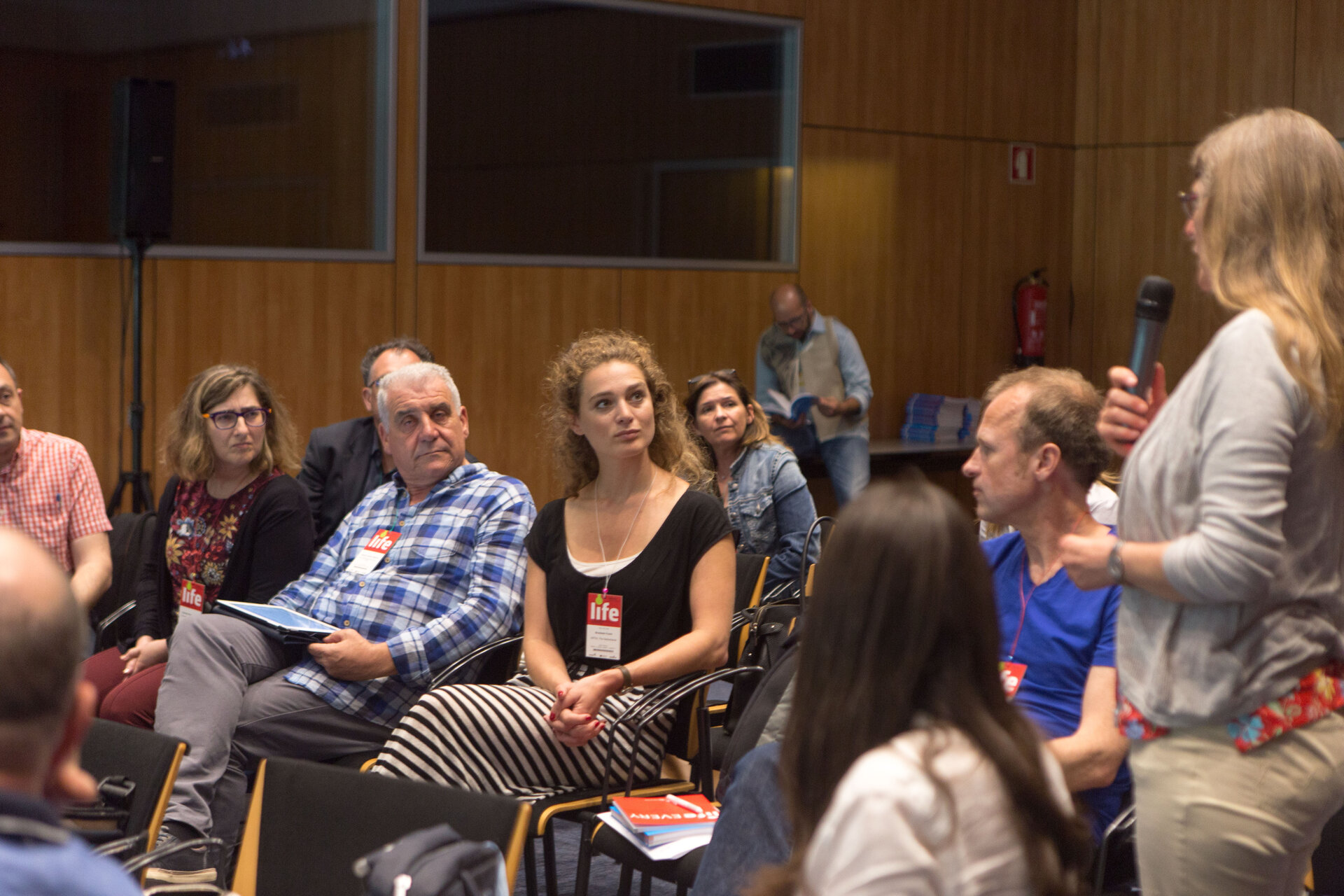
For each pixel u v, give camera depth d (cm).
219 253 632
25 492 386
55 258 591
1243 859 160
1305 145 161
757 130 802
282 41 645
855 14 827
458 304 702
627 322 759
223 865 300
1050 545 223
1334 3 825
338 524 429
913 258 866
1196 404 162
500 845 181
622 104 753
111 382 608
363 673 315
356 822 192
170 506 372
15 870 87
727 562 295
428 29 683
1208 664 160
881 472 818
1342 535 162
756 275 805
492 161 710
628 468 305
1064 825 113
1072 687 218
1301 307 156
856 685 116
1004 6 891
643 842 239
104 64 599
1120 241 920
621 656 296
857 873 107
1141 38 902
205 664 315
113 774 213
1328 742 159
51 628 95
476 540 334
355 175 672
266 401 366
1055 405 217
